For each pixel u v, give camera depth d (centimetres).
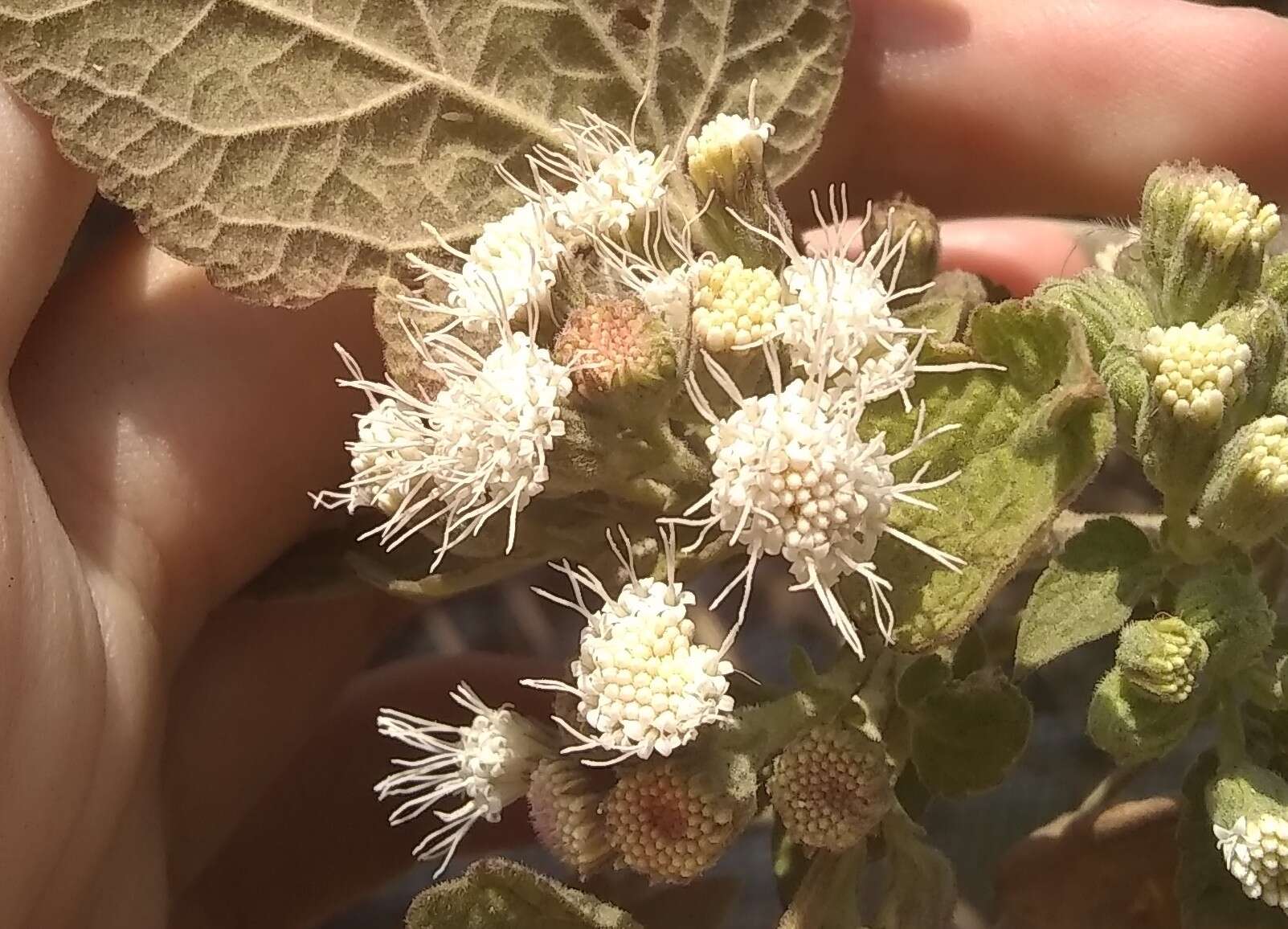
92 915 11
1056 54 13
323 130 9
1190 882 9
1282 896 8
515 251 8
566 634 17
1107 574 8
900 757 8
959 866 13
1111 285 9
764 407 7
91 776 10
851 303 8
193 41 9
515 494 7
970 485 8
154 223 9
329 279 9
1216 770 9
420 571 9
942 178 14
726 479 7
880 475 7
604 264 8
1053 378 8
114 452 11
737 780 8
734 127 8
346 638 14
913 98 13
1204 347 8
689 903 10
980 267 13
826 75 10
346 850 14
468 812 9
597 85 9
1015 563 8
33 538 9
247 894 14
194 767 13
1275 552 10
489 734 9
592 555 9
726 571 15
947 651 9
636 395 7
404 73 9
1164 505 8
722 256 8
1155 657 7
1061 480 8
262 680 13
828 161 13
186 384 11
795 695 8
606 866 8
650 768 8
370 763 14
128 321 11
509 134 9
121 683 10
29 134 9
